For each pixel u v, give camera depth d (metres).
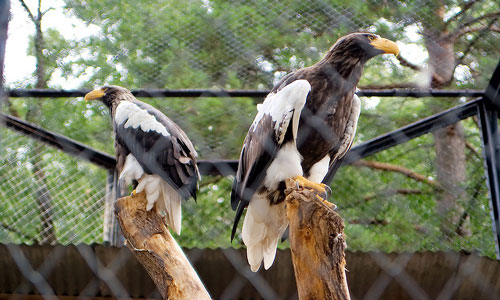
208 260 5.63
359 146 6.84
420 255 5.62
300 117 5.53
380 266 5.61
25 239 6.41
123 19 6.98
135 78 7.26
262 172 5.39
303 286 3.95
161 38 7.04
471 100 6.94
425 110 7.85
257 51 7.05
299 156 5.46
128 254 5.48
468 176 8.02
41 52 6.89
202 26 6.94
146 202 4.96
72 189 6.73
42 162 6.70
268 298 5.66
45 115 7.18
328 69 5.64
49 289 5.46
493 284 5.57
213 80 7.21
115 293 5.49
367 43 5.69
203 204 7.58
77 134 7.39
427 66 7.65
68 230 6.53
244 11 6.85
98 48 7.11
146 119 5.94
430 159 8.16
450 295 5.62
